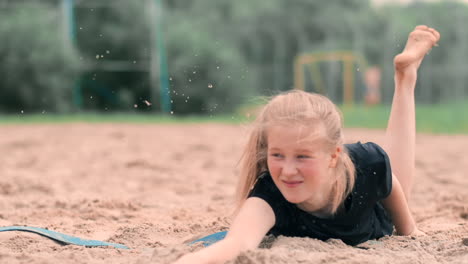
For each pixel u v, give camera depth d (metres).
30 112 20.62
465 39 28.55
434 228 3.33
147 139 10.49
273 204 2.40
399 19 30.16
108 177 5.81
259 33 30.86
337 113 2.36
